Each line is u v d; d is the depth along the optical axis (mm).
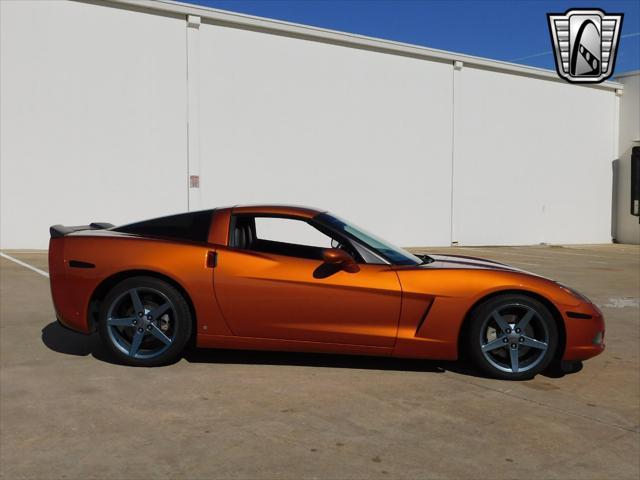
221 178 14977
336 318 4457
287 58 15758
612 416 3871
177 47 14242
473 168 19594
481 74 19594
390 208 17812
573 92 22172
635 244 23250
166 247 4531
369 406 3898
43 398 3877
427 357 4512
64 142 13148
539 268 13281
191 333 4613
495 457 3195
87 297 4566
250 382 4316
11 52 12570
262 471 2945
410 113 18016
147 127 13992
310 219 4738
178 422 3537
